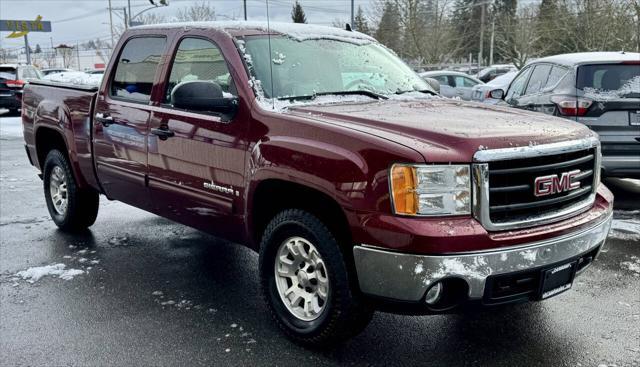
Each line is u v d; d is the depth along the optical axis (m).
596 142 3.45
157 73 4.49
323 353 3.41
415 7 41.03
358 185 2.97
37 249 5.42
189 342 3.56
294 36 4.32
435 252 2.79
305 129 3.32
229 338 3.62
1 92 20.52
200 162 3.99
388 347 3.49
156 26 4.74
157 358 3.37
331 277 3.20
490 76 28.66
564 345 3.49
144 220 6.48
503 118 3.47
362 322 3.29
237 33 4.08
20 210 7.02
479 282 2.87
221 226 4.02
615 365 3.25
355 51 4.58
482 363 3.30
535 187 3.04
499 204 2.96
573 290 4.33
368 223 2.93
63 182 5.94
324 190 3.12
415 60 42.16
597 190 3.59
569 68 6.70
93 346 3.52
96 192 5.74
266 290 3.67
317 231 3.25
